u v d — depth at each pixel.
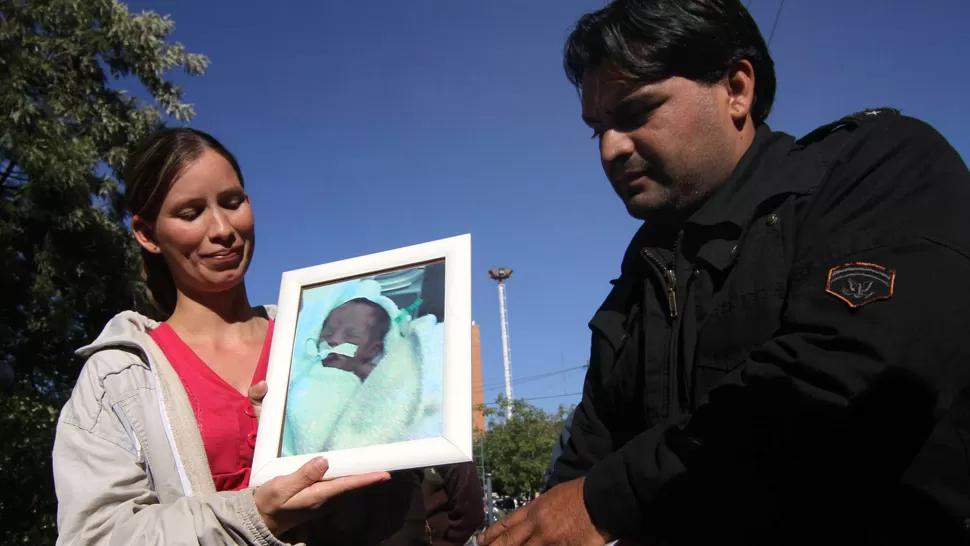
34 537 7.44
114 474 1.67
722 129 1.67
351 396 1.75
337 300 1.90
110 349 1.87
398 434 1.66
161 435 1.76
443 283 1.81
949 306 1.19
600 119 1.75
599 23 1.70
